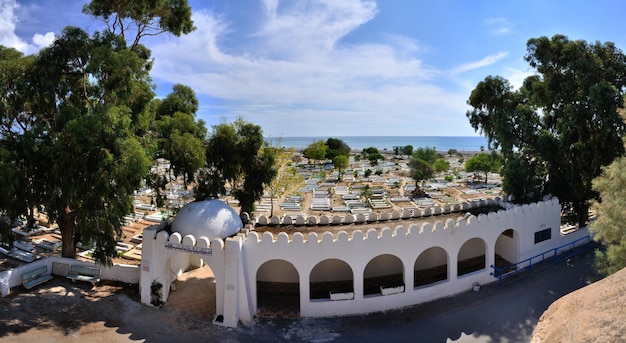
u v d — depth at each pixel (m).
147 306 17.86
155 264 17.94
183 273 21.67
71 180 16.97
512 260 22.47
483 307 18.09
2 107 16.75
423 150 72.44
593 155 24.75
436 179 65.38
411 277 18.38
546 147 26.11
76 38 18.16
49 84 17.53
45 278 19.39
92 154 16.70
